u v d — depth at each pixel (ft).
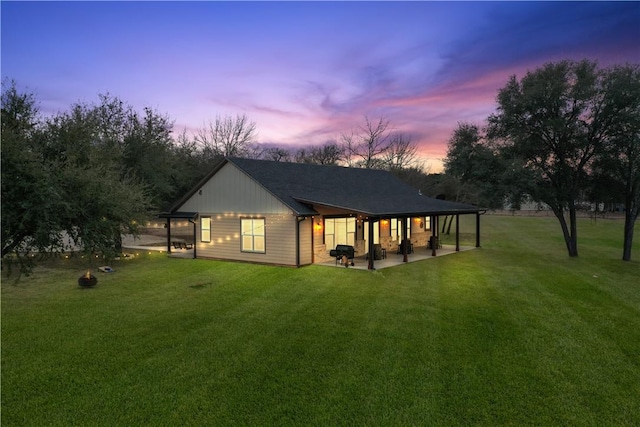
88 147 35.76
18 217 23.81
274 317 29.55
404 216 54.29
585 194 66.13
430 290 38.24
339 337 25.18
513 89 62.95
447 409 16.63
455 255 64.23
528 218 164.45
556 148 61.21
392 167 152.87
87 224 28.58
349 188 67.97
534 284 41.34
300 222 51.62
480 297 35.47
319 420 15.89
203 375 20.02
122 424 15.72
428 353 22.53
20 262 27.22
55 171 26.17
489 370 20.31
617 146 57.16
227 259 59.11
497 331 26.25
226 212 59.00
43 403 17.38
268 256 54.24
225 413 16.44
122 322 28.76
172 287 40.50
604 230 110.83
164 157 80.79
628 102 53.67
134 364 21.42
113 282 43.34
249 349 23.35
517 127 62.90
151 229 112.37
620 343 24.12
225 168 58.80
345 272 47.57
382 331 26.25
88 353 22.98
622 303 33.65
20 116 33.42
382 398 17.54
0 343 24.63
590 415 16.16
